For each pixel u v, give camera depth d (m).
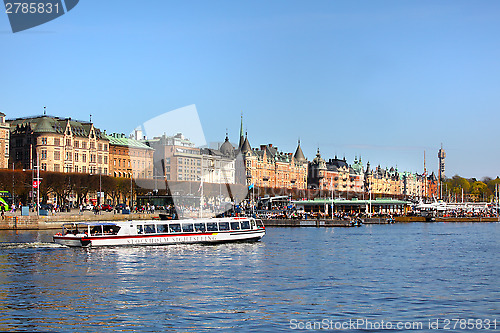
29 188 157.12
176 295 51.25
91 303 47.81
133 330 40.25
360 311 46.25
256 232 96.44
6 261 70.94
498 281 60.88
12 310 45.25
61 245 86.50
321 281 59.56
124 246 87.12
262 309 46.41
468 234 138.38
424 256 84.75
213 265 69.75
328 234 132.25
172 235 89.75
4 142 197.25
